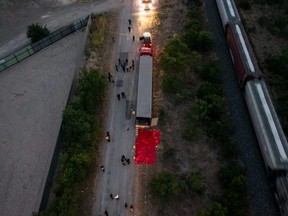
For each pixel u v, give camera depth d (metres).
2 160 58.47
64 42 77.06
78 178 52.84
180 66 67.06
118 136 60.06
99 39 75.00
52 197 53.16
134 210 51.53
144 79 63.69
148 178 54.75
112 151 58.16
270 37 74.31
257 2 82.12
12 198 54.19
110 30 78.69
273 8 81.00
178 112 62.72
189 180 53.28
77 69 69.88
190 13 78.94
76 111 58.62
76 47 75.75
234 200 49.78
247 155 56.84
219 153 57.09
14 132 62.09
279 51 71.56
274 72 67.31
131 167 56.12
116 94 66.00
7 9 85.69
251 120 60.44
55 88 68.25
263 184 53.50
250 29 75.75
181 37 73.88
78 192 52.94
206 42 71.44
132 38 76.50
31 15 84.62
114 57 72.81
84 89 62.12
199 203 51.84
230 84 66.56
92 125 59.03
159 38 76.19
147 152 57.66
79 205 52.22
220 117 60.59
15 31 81.06
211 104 60.38
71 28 78.00
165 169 55.62
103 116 62.88
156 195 52.53
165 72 68.19
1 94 68.12
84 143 56.31
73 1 87.44
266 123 54.72
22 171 57.06
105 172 55.72
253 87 59.12
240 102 63.69
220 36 75.69
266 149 53.03
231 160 56.28
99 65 71.31
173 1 84.62
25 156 58.84
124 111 63.53
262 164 55.53
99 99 64.19
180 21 79.56
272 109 56.41
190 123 60.09
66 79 69.62
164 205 51.72
